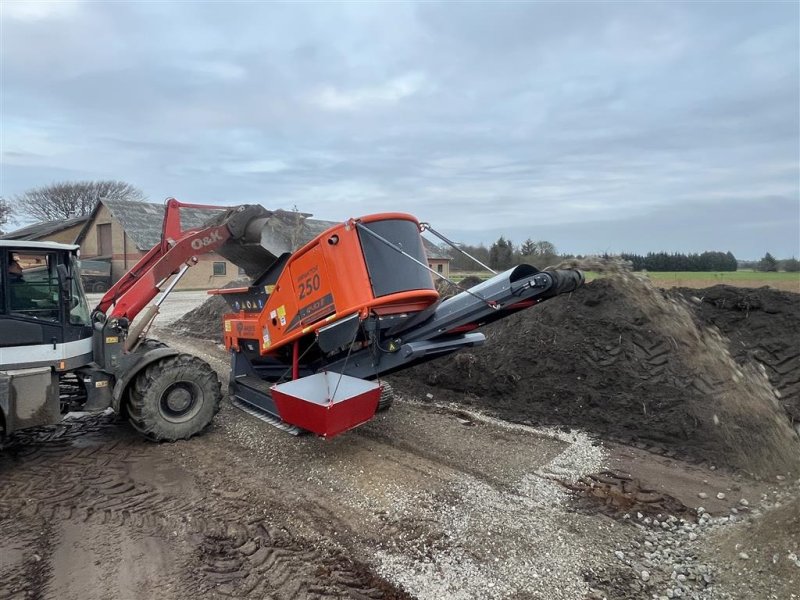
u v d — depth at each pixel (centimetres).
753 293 805
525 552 397
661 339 757
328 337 555
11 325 545
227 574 373
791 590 340
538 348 822
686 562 387
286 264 609
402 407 746
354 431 647
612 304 853
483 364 837
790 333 723
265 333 652
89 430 673
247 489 502
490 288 541
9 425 536
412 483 507
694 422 617
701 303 830
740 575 364
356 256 532
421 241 582
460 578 367
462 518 444
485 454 576
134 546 409
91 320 642
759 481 516
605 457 569
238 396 723
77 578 370
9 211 4812
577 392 722
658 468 544
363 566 381
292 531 427
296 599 346
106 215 3522
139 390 609
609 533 424
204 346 1292
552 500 476
